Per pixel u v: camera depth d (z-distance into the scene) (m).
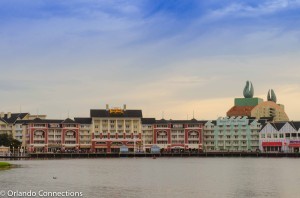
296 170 162.62
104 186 110.69
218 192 101.31
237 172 153.88
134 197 94.12
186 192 101.06
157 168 175.12
